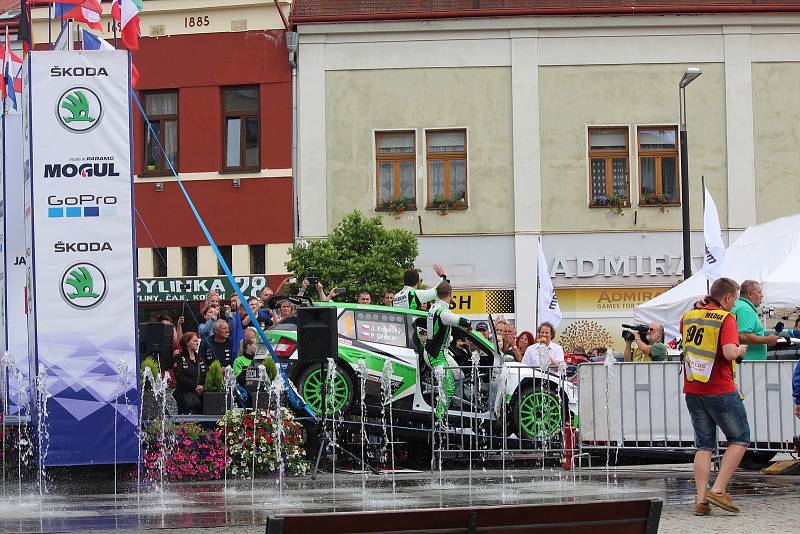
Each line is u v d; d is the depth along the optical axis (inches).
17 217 796.0
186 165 1584.6
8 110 818.2
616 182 1581.0
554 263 1568.7
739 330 710.5
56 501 624.7
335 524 253.6
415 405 812.0
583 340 1563.7
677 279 1563.7
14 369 796.0
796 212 1572.3
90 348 681.0
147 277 1578.5
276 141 1576.0
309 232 1569.9
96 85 685.3
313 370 801.6
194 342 800.9
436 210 1571.1
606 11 1565.0
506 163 1576.0
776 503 559.8
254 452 756.0
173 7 1587.1
